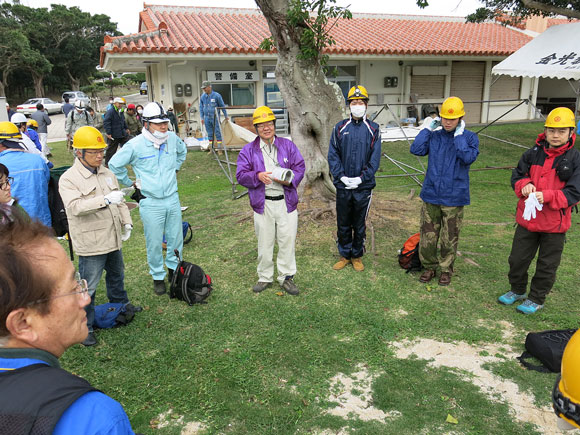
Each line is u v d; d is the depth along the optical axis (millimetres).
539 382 3150
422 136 4539
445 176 4434
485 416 2830
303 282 4895
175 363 3469
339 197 4887
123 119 10977
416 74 17219
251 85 14992
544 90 22578
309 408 2938
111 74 61312
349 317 4117
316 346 3656
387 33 18203
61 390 889
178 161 4719
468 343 3676
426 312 4191
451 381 3172
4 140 4066
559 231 3818
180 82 14188
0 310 938
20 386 878
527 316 4066
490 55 16672
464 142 4246
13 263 951
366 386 3158
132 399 3062
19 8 45781
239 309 4328
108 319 3975
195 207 8031
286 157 4371
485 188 9031
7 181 3373
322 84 6801
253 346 3672
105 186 3754
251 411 2914
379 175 10195
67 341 1087
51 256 1025
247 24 16938
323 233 6254
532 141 13906
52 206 4031
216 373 3326
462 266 5215
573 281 4742
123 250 6098
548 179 3771
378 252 5695
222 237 6422
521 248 4062
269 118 4168
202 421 2848
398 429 2725
